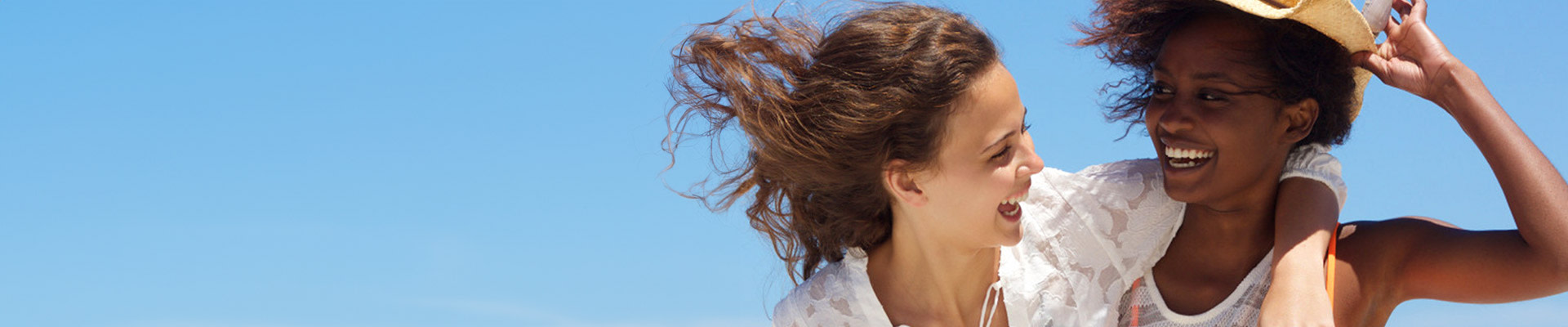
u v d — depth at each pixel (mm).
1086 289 2348
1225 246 2303
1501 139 2131
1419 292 2248
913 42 2086
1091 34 2561
